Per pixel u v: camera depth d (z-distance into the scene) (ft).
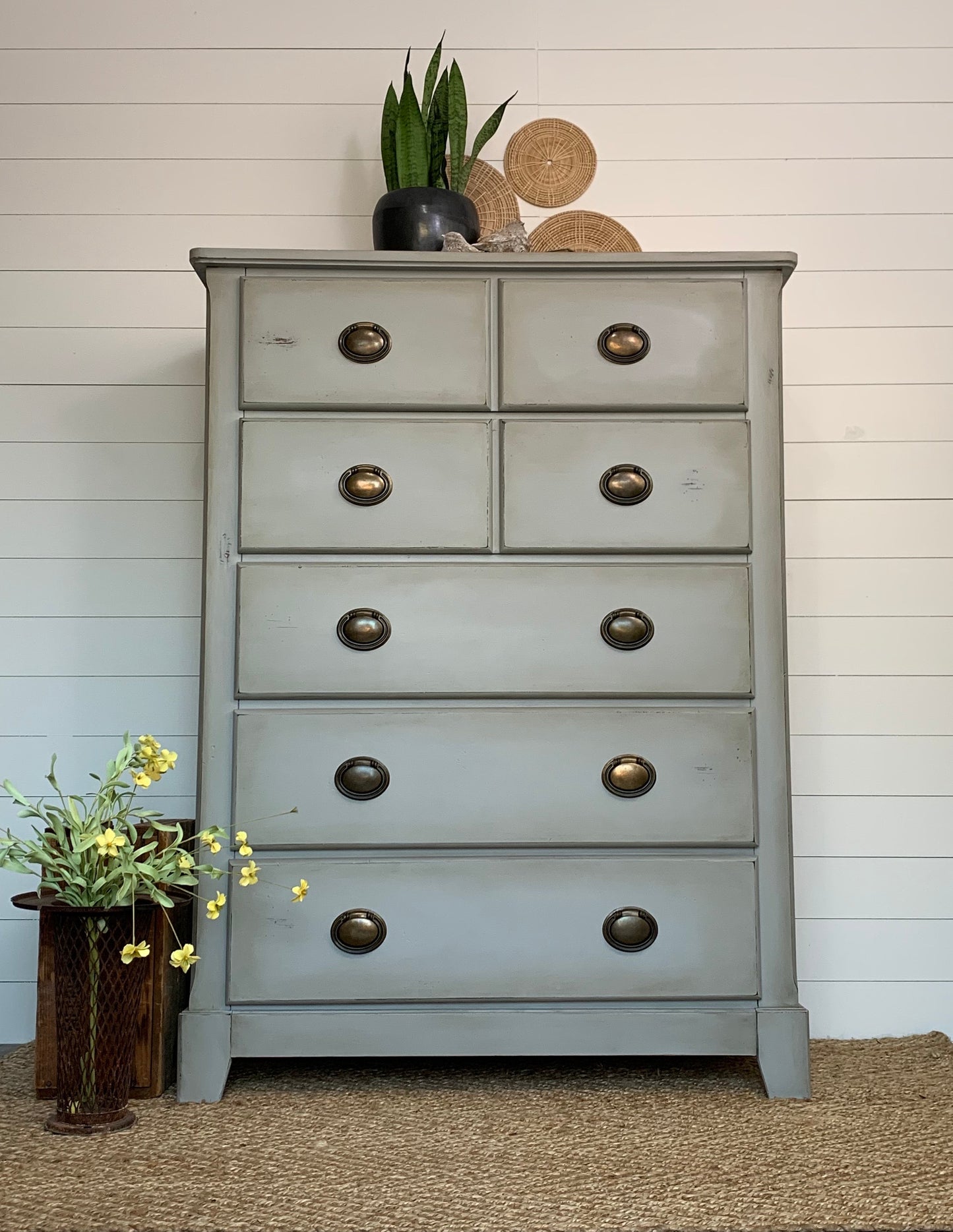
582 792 5.36
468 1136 4.87
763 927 5.39
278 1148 4.74
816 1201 4.23
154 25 7.28
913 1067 6.06
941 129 7.22
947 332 7.23
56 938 4.97
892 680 7.05
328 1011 5.29
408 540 5.42
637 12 7.25
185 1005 5.81
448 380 5.51
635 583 5.44
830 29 7.29
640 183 7.29
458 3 7.30
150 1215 4.10
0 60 7.26
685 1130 4.96
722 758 5.40
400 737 5.35
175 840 5.69
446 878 5.32
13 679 6.97
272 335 5.50
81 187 7.22
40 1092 5.41
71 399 7.12
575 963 5.31
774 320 5.62
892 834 6.98
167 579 7.04
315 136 7.28
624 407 5.53
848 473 7.16
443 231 6.24
